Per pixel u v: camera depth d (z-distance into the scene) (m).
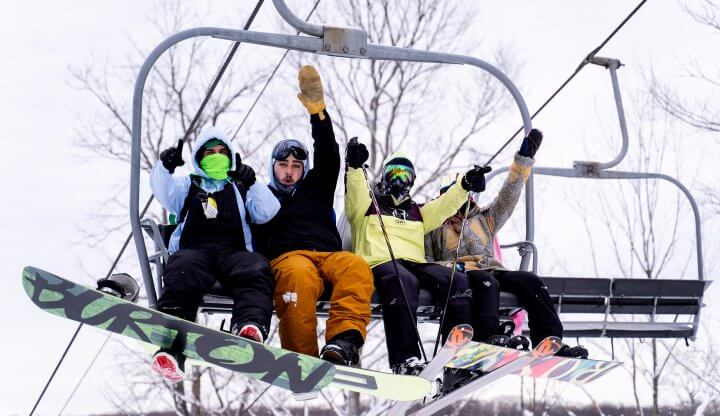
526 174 8.59
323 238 7.78
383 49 7.92
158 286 7.96
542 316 8.06
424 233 8.38
